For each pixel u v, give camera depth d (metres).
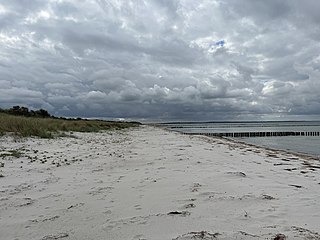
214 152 13.48
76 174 7.75
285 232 3.66
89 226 4.03
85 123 34.59
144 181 6.78
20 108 51.38
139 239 3.53
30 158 10.30
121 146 15.97
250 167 9.10
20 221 4.29
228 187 6.11
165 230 3.79
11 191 5.97
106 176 7.47
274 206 4.82
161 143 18.95
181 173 7.72
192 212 4.50
